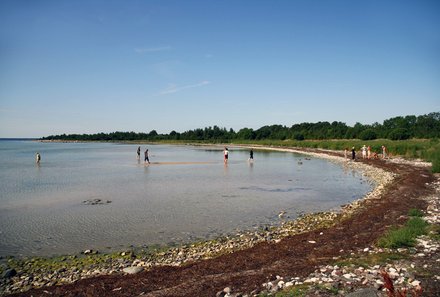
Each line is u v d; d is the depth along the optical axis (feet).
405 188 103.81
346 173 165.17
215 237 64.80
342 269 41.93
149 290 41.27
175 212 84.84
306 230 67.92
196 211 85.81
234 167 199.31
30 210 88.43
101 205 93.71
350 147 281.74
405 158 197.06
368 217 72.69
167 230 69.56
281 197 104.78
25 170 192.13
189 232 68.13
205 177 153.28
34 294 40.98
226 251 56.65
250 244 59.82
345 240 56.90
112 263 52.29
